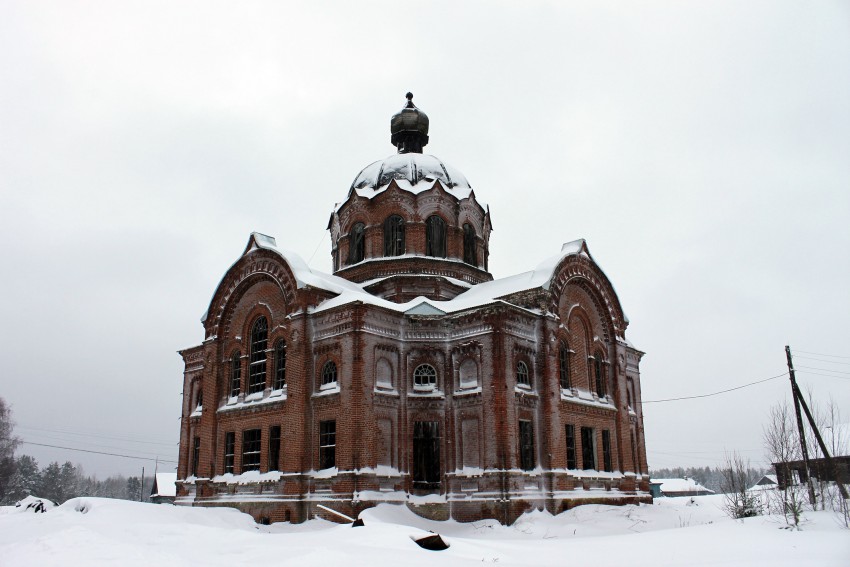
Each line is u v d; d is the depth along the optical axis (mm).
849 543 18641
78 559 16094
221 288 40250
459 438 32969
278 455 34625
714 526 24672
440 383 34219
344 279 42812
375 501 30516
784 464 27516
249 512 34094
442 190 43469
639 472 43031
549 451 33094
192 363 45562
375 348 33000
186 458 43656
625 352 41312
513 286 37188
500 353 32375
